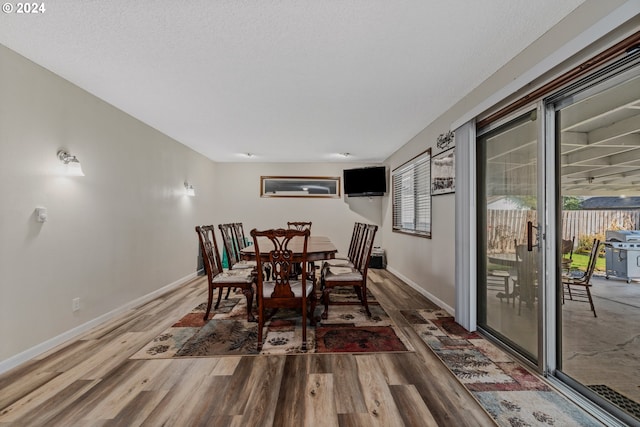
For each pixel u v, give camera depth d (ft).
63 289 8.34
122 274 10.88
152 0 5.37
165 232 13.99
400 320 10.07
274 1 5.41
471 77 8.31
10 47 6.88
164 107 10.60
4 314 6.82
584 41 5.04
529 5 5.48
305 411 5.44
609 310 6.40
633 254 5.74
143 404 5.63
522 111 7.13
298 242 13.55
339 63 7.57
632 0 4.28
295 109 10.78
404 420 5.19
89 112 9.32
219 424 5.11
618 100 5.25
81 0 5.35
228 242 12.80
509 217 7.88
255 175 20.86
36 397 5.82
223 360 7.34
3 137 6.82
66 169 8.37
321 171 21.07
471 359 7.35
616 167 5.43
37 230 7.60
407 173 15.84
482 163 9.00
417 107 10.59
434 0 5.36
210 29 6.22
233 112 11.09
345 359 7.39
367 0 5.37
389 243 19.06
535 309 7.00
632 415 5.05
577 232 6.39
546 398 5.78
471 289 8.98
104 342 8.33
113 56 7.27
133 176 11.56
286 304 8.16
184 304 11.95
